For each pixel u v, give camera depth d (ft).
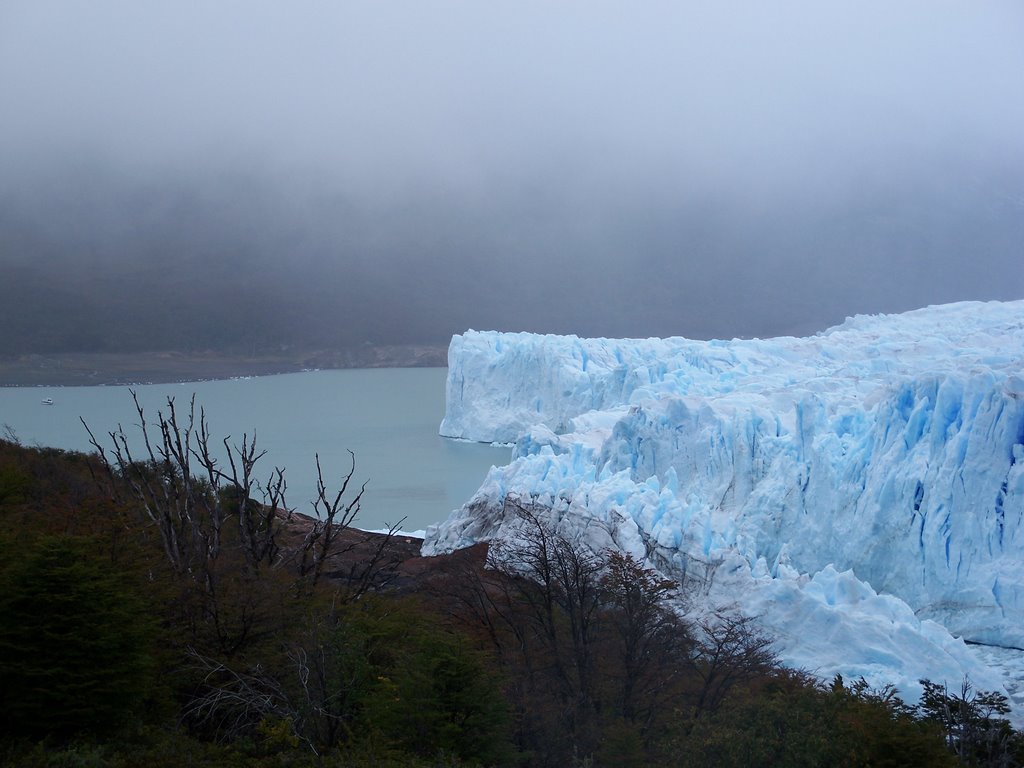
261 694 60.18
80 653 53.78
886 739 57.26
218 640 66.74
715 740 57.67
